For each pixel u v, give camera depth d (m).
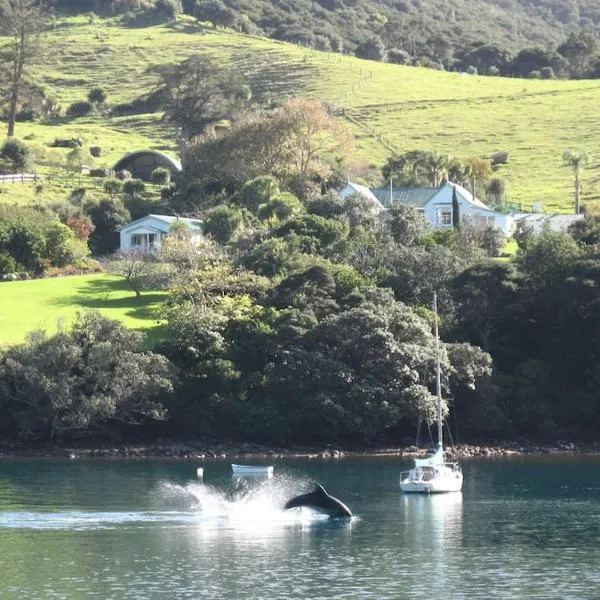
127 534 113.62
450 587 93.19
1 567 99.25
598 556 104.38
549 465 170.50
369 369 186.38
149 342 195.88
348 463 170.62
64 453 178.75
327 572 97.94
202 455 177.88
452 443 184.25
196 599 89.19
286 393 186.88
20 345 187.25
